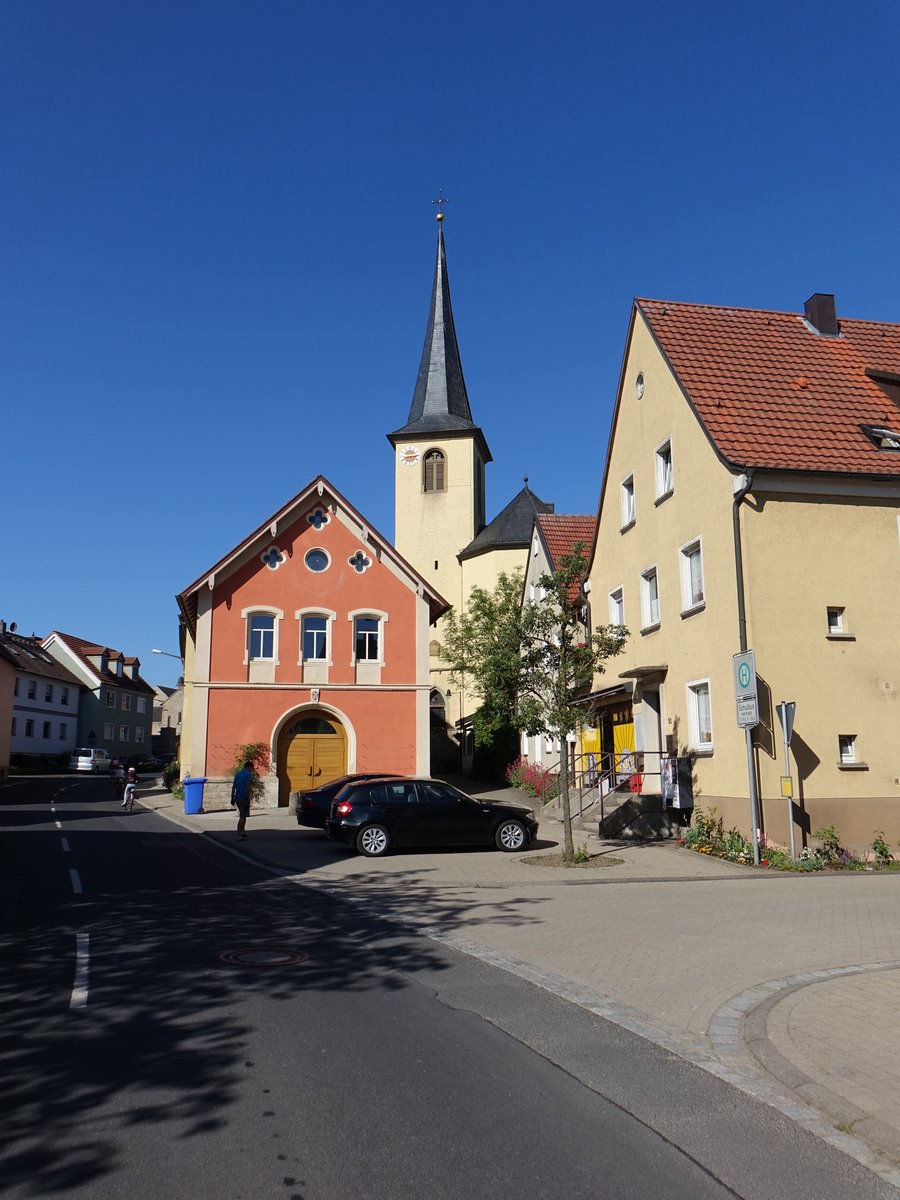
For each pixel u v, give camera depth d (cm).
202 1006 716
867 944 990
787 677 1759
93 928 1020
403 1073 575
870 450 1897
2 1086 544
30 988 762
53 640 7669
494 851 1884
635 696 2281
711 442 1881
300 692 3078
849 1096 544
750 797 1694
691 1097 549
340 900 1273
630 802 2073
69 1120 495
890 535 1853
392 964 879
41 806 3297
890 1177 448
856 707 1777
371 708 3109
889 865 1689
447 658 1856
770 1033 668
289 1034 649
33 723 6725
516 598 1808
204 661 3039
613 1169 449
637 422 2353
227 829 2416
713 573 1900
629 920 1131
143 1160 448
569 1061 609
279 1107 516
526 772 3169
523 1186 429
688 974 857
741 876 1538
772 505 1820
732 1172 450
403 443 5162
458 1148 468
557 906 1238
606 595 2577
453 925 1096
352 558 3186
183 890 1314
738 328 2270
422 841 1834
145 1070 572
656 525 2209
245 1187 423
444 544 5038
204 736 3005
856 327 2353
